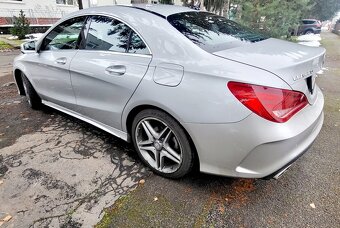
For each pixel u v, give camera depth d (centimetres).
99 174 253
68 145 304
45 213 206
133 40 246
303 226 196
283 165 189
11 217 202
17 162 271
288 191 232
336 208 213
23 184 238
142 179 247
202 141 204
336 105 459
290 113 186
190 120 203
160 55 225
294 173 258
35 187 235
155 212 208
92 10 293
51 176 250
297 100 191
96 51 277
